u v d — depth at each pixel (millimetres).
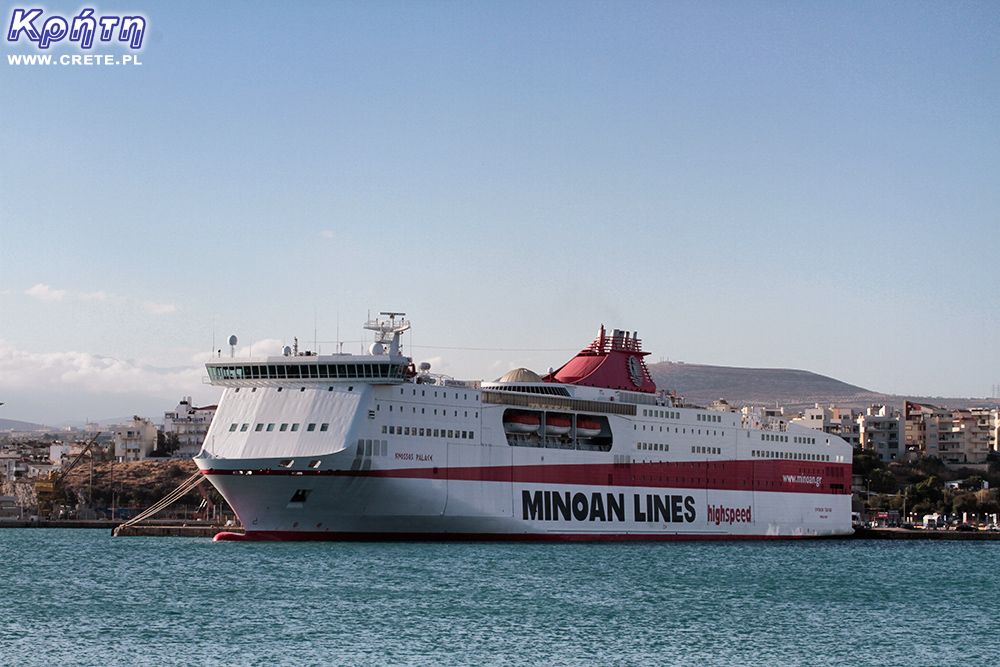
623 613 62531
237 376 90562
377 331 94062
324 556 82125
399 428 88312
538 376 105188
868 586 78250
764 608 66188
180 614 60062
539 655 51844
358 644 53219
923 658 53688
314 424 85875
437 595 66312
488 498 94375
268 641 53625
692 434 112500
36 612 60750
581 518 101812
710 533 113062
